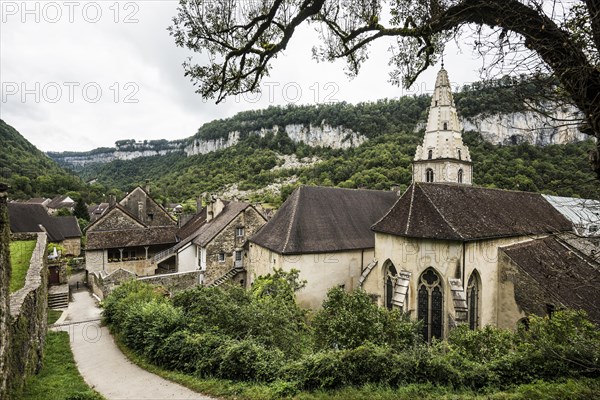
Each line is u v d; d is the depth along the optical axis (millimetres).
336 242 25328
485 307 19703
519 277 19656
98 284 30422
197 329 14531
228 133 197625
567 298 18312
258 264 27719
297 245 23922
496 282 20500
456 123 29359
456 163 29094
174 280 30859
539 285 18156
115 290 23203
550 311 18281
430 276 19188
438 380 10719
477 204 22234
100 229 38875
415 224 19625
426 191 20906
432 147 29656
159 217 47344
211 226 36219
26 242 24578
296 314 17656
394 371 10820
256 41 7414
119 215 39844
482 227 19969
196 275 31828
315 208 26672
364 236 26828
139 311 17047
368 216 28531
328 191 28359
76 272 41375
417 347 12211
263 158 158750
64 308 26750
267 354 12492
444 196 21266
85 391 11078
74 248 52031
